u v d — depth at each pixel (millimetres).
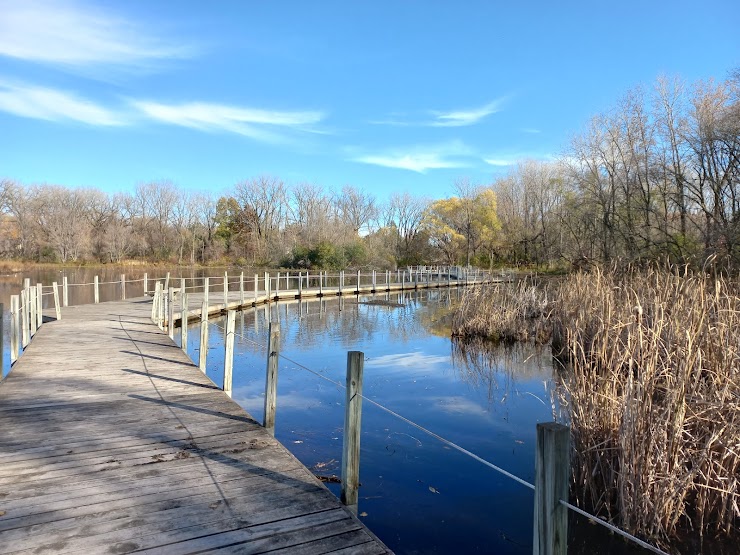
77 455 3754
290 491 3266
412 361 10430
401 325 15508
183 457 3754
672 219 18547
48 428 4328
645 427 3941
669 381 4281
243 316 17391
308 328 14828
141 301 16219
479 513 4270
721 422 4004
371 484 4746
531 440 5965
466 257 44188
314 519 2930
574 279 12727
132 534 2678
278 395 7551
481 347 11938
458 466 5180
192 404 5102
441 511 4289
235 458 3762
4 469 3480
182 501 3074
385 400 7523
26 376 6152
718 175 17125
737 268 11586
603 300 7340
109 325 10711
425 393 7953
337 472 4781
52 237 42875
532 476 4953
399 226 53625
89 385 5766
